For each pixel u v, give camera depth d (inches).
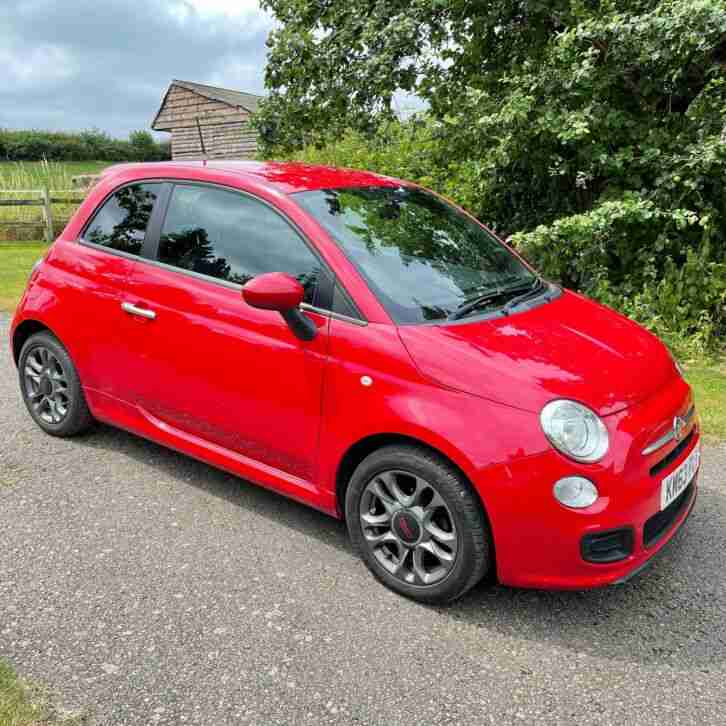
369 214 142.3
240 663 103.8
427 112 325.4
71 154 1795.0
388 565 121.8
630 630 112.7
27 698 95.5
